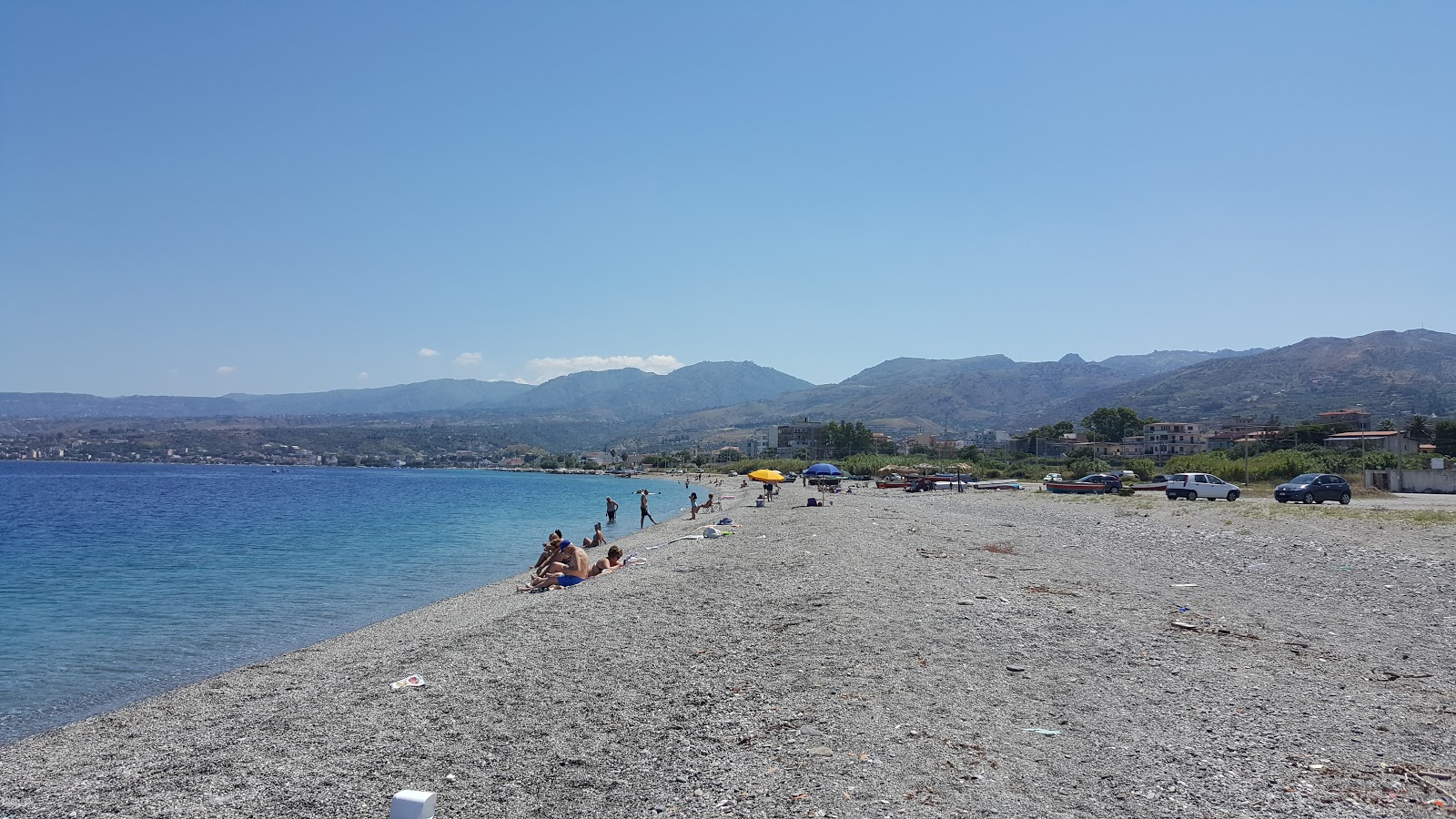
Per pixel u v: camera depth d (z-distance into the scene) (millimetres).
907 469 104500
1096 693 10500
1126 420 198375
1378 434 115500
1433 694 10281
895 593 17641
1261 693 10352
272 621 21984
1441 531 29312
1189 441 188500
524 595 22906
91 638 19859
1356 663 11836
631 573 24047
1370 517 36125
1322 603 16750
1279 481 73562
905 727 9289
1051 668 11680
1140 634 13773
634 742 9312
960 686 10820
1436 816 6750
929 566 22234
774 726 9508
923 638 13516
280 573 31766
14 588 28109
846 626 14484
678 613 16656
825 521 38875
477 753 9211
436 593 26672
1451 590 18281
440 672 12789
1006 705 10031
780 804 7414
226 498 98750
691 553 28969
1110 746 8578
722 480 154750
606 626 15633
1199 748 8445
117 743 10945
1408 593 17891
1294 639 13430
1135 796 7316
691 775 8234
